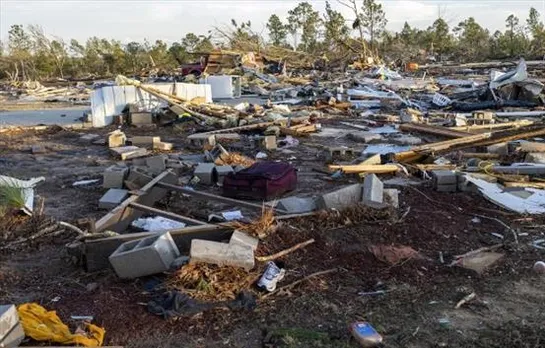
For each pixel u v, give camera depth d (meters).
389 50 53.06
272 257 5.92
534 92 20.89
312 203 7.44
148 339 4.60
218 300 5.12
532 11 64.12
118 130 15.89
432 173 9.18
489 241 6.88
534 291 5.55
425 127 15.37
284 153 12.70
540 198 8.28
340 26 53.84
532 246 6.68
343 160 11.64
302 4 64.38
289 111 19.67
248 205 7.62
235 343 4.57
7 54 53.03
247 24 48.78
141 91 18.41
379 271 5.95
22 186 8.62
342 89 25.81
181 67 40.75
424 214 7.66
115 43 57.03
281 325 4.84
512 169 9.71
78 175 10.67
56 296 5.36
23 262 6.21
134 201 7.54
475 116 17.08
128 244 5.75
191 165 10.92
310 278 5.67
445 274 5.92
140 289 5.44
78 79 44.19
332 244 6.44
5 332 4.16
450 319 4.98
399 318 5.00
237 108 19.12
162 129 16.80
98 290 5.45
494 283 5.72
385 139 14.35
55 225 7.07
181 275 5.36
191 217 7.76
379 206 7.23
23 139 15.31
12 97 31.22
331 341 4.59
